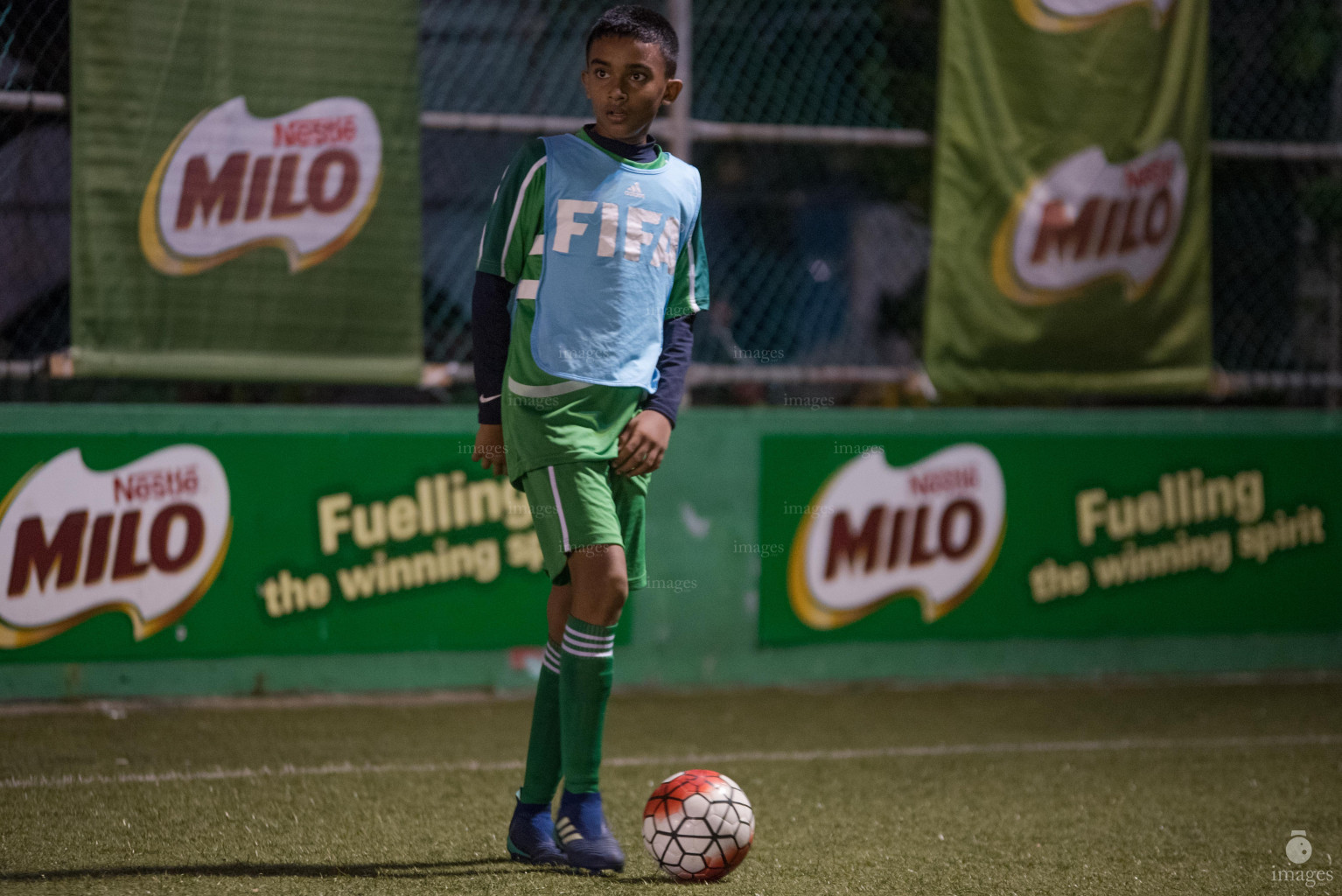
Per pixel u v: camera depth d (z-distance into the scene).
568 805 10.38
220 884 9.82
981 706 19.89
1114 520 22.48
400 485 19.47
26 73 18.89
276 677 19.05
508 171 10.48
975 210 21.19
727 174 26.61
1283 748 17.02
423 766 15.12
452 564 19.73
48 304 19.69
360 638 19.34
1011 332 21.45
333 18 18.86
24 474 17.84
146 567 18.42
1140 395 22.47
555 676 10.66
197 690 18.72
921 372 21.47
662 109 20.78
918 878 10.59
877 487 21.50
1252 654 23.20
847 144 21.23
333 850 11.04
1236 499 23.09
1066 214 21.53
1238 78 23.92
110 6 17.97
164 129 18.25
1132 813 13.29
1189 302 22.28
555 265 10.15
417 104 19.31
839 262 25.06
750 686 21.12
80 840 11.25
